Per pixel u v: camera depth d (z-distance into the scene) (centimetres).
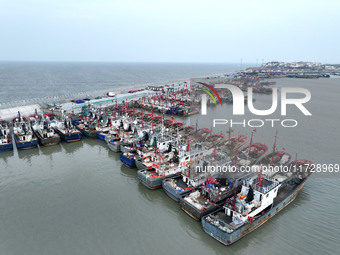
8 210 4497
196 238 3875
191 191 4778
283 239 3841
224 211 4228
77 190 5219
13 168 6244
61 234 3909
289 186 4991
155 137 6769
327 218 4325
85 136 8806
